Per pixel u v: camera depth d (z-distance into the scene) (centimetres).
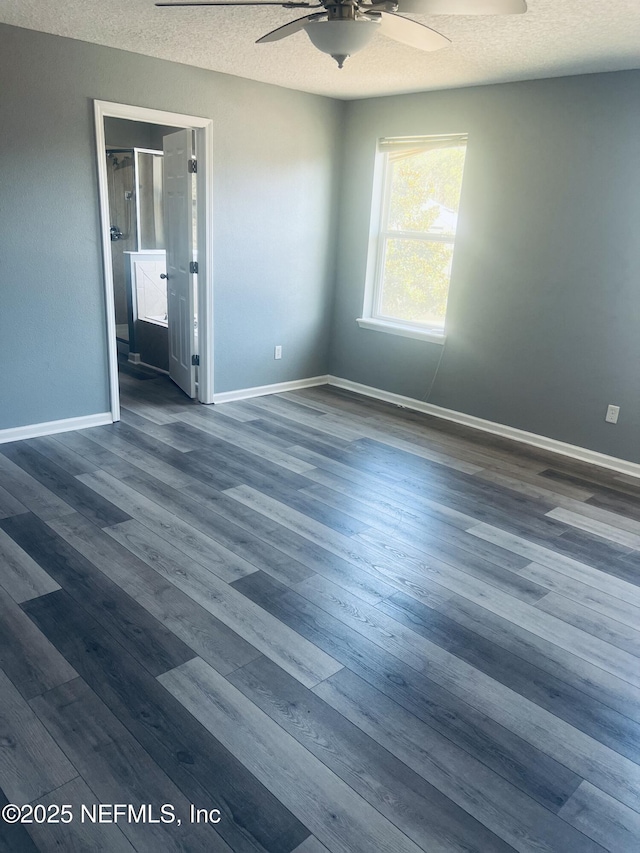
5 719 187
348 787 171
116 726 187
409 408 527
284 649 224
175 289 525
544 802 171
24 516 308
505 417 468
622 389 404
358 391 568
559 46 328
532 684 215
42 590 251
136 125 686
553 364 434
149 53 391
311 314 559
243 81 451
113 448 401
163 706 195
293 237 522
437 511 340
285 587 261
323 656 222
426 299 513
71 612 238
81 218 397
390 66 391
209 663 215
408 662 222
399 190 514
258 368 533
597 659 230
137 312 624
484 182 446
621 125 377
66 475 357
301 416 491
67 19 325
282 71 423
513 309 448
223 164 458
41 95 363
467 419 491
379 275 543
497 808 168
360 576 273
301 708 198
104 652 218
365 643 230
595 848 158
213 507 329
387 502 347
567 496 370
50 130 371
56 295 398
